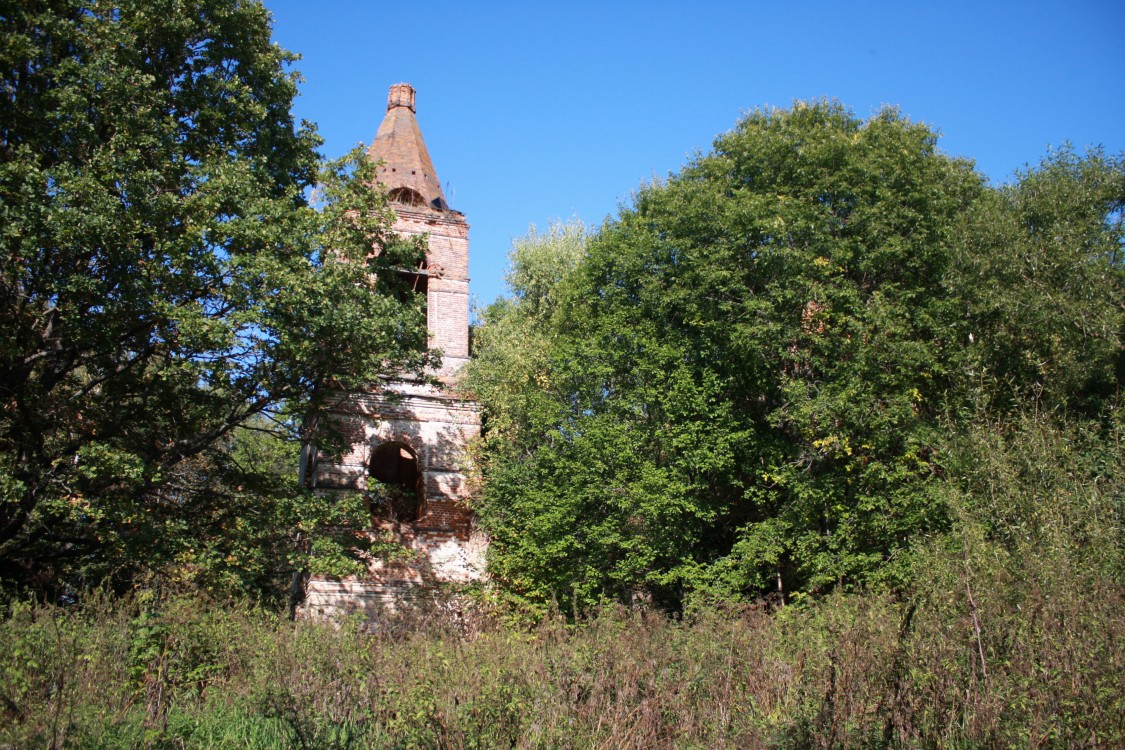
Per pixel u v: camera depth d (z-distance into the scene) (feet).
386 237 79.00
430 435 90.53
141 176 60.49
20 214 56.08
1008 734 27.22
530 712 31.94
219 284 63.57
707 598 65.21
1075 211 77.97
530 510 80.53
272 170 73.72
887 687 30.32
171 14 67.10
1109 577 41.83
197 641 43.60
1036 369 74.38
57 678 33.09
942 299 78.33
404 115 105.81
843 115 93.35
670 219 82.64
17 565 68.39
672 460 77.97
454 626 60.64
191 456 73.20
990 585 35.81
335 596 82.28
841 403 71.26
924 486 70.03
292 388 68.85
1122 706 27.32
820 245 77.71
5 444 65.21
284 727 34.19
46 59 65.46
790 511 75.46
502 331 101.30
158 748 32.91
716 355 79.66
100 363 65.62
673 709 35.50
